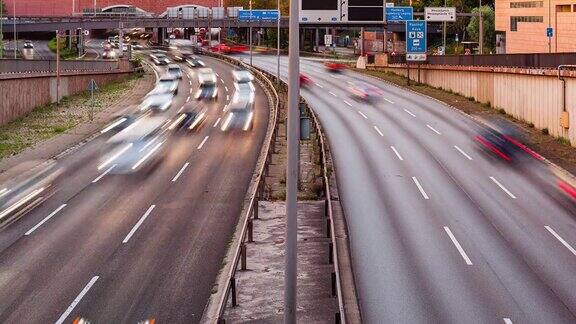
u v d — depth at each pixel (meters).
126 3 185.88
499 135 50.03
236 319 18.81
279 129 55.41
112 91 82.19
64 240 26.97
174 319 19.41
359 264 23.73
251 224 26.42
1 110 55.69
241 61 117.25
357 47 167.88
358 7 71.56
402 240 26.61
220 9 137.88
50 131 53.72
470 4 136.75
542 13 108.50
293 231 15.02
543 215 30.17
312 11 71.31
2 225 29.11
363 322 18.69
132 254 25.27
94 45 176.00
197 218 30.28
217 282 22.28
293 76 15.27
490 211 30.88
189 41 181.25
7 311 20.03
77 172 39.88
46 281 22.48
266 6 186.00
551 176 37.94
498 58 60.28
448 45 137.75
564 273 22.83
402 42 152.50
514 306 19.94
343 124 56.47
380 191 34.78
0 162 42.47
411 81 86.44
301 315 18.84
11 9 184.25
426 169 39.81
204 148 47.78
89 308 20.23
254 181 37.72
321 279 21.97
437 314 19.31
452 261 24.09
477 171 39.22
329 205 27.95
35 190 35.47
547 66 50.19
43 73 67.56
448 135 50.59
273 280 21.98
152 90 83.00
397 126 54.94
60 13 184.38
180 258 24.80
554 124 48.25
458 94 71.88
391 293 20.97
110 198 33.84
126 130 55.25
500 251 25.20
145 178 38.44
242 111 66.56
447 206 31.77
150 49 155.00
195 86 88.56
